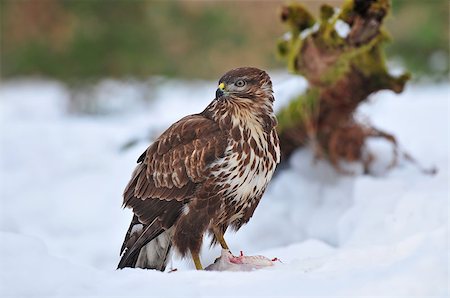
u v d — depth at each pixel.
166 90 26.41
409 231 10.46
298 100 14.16
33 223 14.46
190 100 25.58
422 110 19.89
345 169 14.09
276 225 13.45
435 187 11.78
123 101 25.55
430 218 10.50
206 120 8.95
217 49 27.55
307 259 8.46
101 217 14.54
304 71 13.55
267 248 13.11
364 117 14.20
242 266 8.31
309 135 14.09
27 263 7.54
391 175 13.89
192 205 8.85
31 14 25.94
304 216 13.48
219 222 8.95
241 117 8.75
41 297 7.09
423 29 23.83
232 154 8.71
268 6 29.55
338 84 13.41
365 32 13.12
